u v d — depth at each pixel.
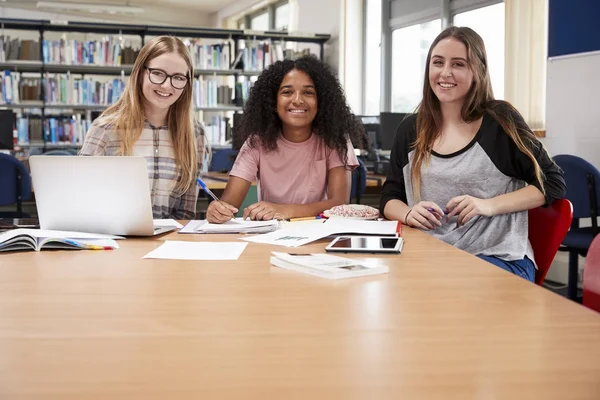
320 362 0.83
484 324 1.00
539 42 5.11
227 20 12.27
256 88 2.57
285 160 2.58
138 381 0.76
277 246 1.76
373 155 5.64
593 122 4.54
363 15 8.30
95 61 7.40
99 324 1.00
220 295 1.19
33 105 7.24
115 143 2.44
